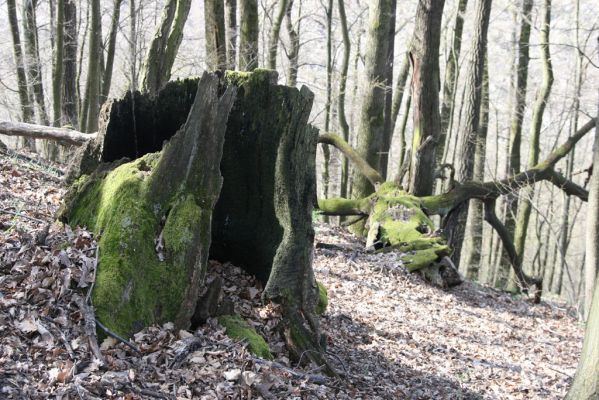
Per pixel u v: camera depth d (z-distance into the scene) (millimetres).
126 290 4770
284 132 5648
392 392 5973
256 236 6098
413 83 13609
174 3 10227
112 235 4984
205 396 4199
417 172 13836
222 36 13406
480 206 20016
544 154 33656
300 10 23609
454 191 13852
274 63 18875
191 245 5086
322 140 15406
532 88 27188
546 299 15781
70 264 4766
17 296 4445
